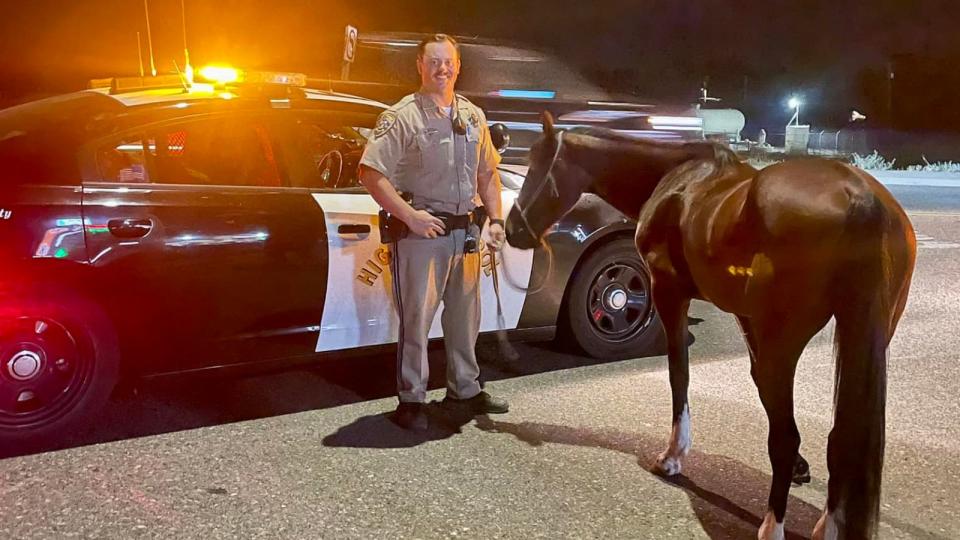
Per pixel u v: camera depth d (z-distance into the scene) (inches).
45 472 141.7
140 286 151.4
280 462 147.9
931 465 150.8
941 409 178.5
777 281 106.7
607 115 315.3
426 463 148.7
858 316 100.2
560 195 147.9
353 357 173.3
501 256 185.8
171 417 168.4
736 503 135.6
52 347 148.6
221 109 163.2
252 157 165.5
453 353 171.0
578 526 127.3
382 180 152.3
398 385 165.2
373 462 148.7
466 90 345.4
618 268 204.7
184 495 134.6
